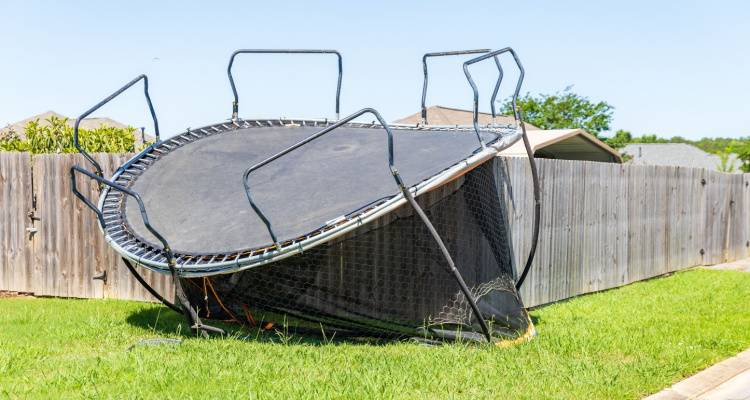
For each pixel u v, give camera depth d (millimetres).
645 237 11688
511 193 8242
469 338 6102
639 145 56031
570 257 9633
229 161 7734
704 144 113125
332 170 7027
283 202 6586
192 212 6781
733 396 5012
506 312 6566
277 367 5098
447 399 4398
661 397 4805
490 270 6645
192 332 6281
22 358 5367
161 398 4316
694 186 13312
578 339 6270
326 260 6051
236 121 8820
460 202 6434
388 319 6129
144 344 5832
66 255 9141
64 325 6832
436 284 6195
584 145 18734
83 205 9000
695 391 5023
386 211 5723
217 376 4848
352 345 6023
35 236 9305
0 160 9438
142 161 7820
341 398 4371
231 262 5777
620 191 10930
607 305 8688
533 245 7414
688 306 8477
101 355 5504
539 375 5039
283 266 6082
